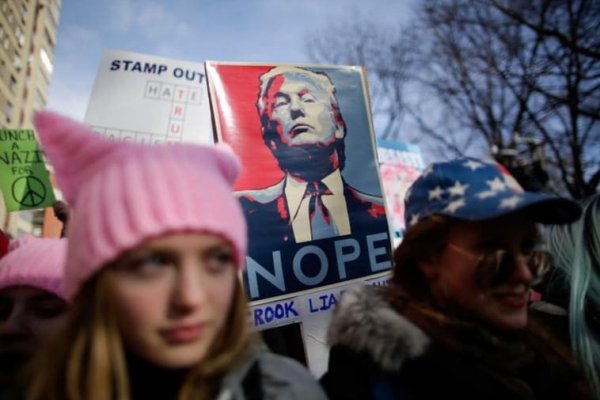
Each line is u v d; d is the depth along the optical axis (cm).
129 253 83
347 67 279
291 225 245
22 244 133
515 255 113
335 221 253
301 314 235
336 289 243
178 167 89
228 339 97
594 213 161
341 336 116
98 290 84
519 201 107
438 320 111
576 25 768
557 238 171
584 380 135
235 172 106
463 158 123
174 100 250
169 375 91
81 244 86
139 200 84
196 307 82
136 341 82
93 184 90
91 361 81
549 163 838
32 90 2522
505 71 896
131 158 89
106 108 241
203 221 85
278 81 261
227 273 91
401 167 368
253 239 238
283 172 250
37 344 121
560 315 161
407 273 125
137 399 89
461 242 113
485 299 111
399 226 352
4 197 261
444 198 117
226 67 255
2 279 124
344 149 266
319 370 229
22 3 2292
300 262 242
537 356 129
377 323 111
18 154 268
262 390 98
